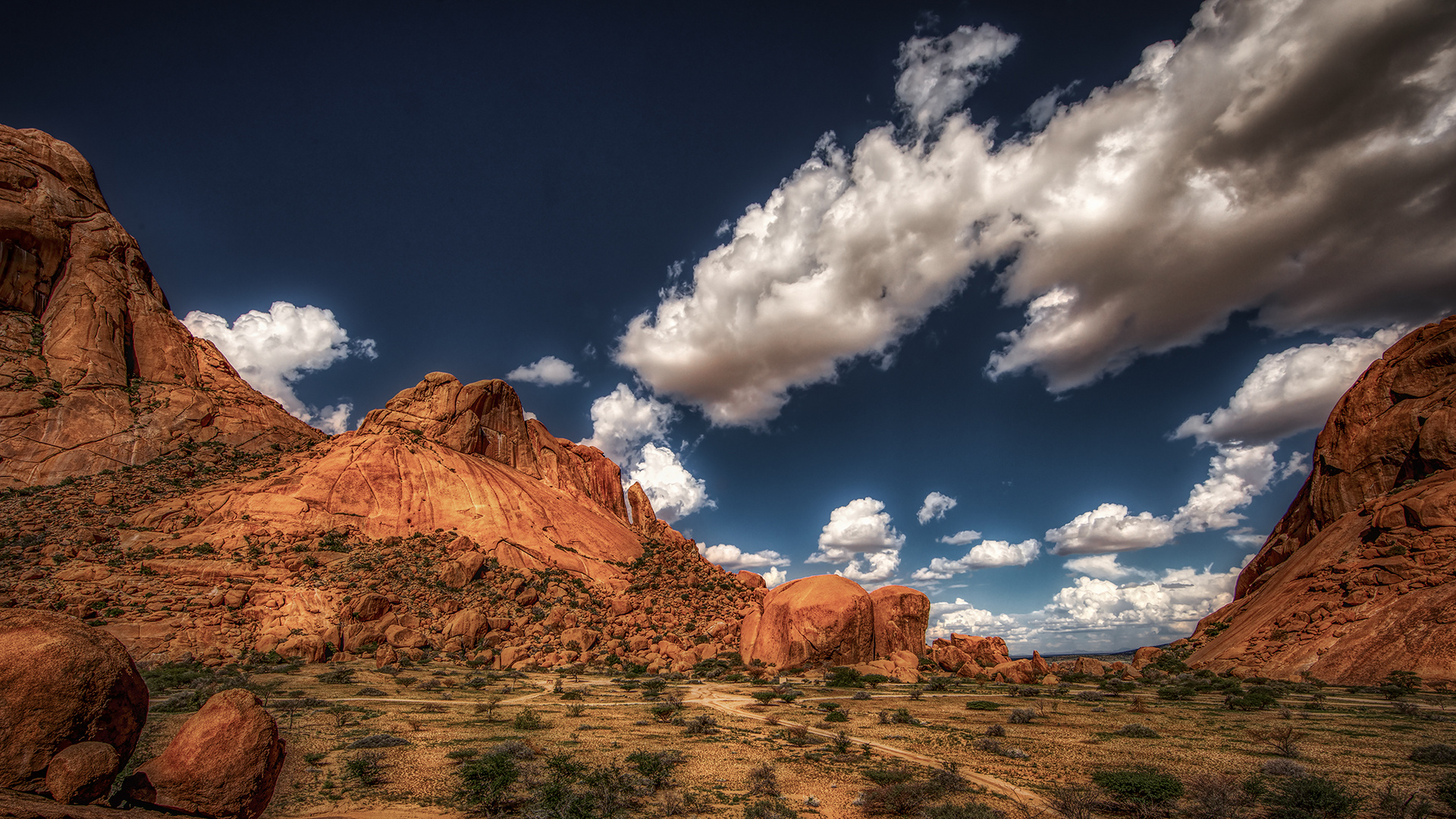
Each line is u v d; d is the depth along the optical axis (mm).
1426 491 52750
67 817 7711
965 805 16422
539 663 60156
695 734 28969
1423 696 37375
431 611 65812
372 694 40031
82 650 9297
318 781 20078
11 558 54625
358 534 76188
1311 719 30172
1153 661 69000
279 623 55594
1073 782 19609
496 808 17375
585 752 24641
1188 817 15805
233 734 11000
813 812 17516
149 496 71938
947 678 55062
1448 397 60031
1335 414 71438
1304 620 52719
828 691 47031
